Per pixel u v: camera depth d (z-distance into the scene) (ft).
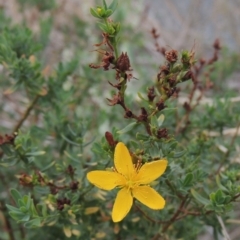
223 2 1.57
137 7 1.62
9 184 1.09
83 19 1.53
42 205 0.85
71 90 1.06
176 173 0.84
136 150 0.78
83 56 1.35
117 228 0.93
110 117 1.19
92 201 0.90
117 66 0.75
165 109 0.79
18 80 0.99
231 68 1.40
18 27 1.10
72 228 0.91
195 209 0.90
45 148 1.06
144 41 1.58
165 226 0.89
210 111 1.04
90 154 1.10
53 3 1.47
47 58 1.51
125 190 0.76
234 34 1.58
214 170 0.99
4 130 1.24
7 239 1.12
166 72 0.77
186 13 1.84
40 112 1.10
